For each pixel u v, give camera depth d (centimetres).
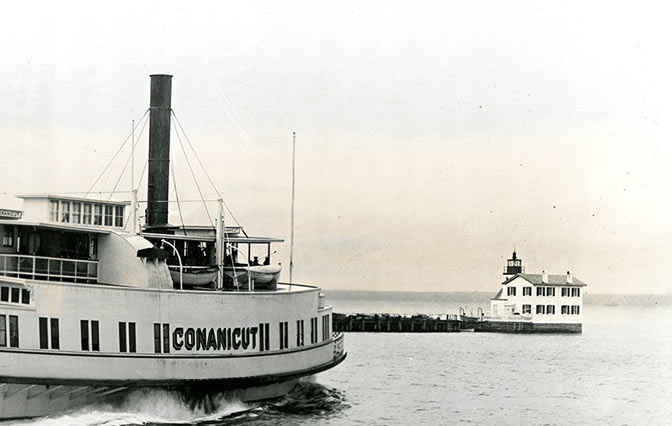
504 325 14362
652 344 12750
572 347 11944
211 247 5588
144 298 4606
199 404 4969
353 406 6147
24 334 4275
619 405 6750
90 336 4438
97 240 4834
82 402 4500
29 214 4706
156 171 5681
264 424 5050
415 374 8300
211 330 4866
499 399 6862
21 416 4334
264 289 5741
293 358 5550
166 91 5712
